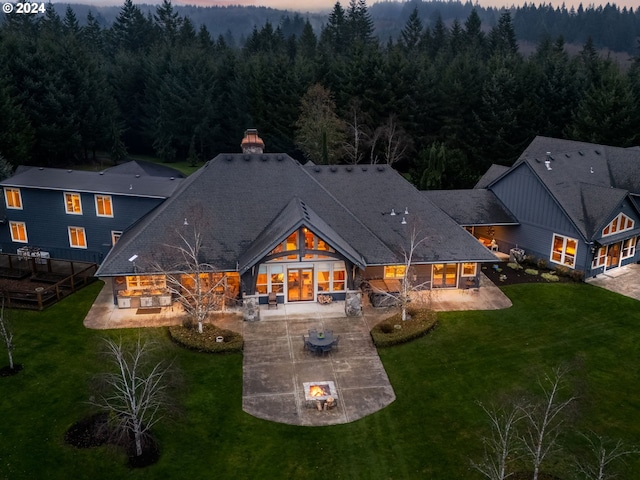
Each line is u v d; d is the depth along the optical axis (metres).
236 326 31.83
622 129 64.50
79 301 34.81
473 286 36.75
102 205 40.00
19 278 38.50
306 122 68.81
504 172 44.44
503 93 71.88
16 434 22.81
